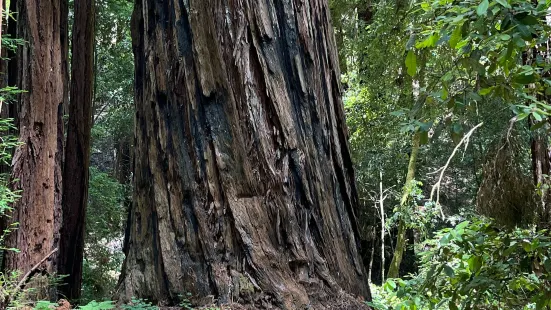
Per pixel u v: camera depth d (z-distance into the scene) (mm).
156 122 4348
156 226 4199
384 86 9836
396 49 8602
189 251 4043
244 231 4008
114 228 9875
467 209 12516
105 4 9773
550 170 3443
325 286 4141
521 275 3195
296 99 4367
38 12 4977
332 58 4832
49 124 5008
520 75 2879
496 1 2564
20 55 4973
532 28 2617
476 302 3203
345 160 4848
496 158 3113
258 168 4137
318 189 4328
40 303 4113
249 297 3896
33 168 4879
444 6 3186
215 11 4254
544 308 3252
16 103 5414
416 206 11680
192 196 4109
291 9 4430
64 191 6148
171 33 4344
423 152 12586
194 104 4195
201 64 4199
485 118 6281
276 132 4203
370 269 13398
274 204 4102
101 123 13242
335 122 4730
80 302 5988
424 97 3096
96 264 8812
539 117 2744
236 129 4145
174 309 3881
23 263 4750
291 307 3883
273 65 4262
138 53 4738
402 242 12266
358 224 4852
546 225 3248
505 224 3133
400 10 8406
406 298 3643
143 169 4434
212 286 3943
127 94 12727
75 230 6168
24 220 4793
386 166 13188
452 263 3787
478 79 2977
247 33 4250
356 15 10688
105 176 9586
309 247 4164
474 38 2914
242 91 4184
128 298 4125
